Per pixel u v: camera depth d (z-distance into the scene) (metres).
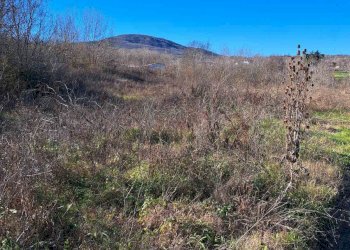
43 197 4.55
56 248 3.83
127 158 6.20
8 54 12.21
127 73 22.59
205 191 5.50
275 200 5.26
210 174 5.75
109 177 5.48
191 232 4.46
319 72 20.52
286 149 6.28
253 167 6.08
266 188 5.69
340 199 6.25
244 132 7.30
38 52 13.43
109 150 6.36
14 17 12.73
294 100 6.18
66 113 7.76
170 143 7.10
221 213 4.90
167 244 4.15
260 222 4.73
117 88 16.12
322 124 11.98
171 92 14.23
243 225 4.77
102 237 4.09
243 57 22.81
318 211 5.40
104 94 13.18
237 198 5.17
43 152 5.57
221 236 4.43
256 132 7.31
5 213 3.93
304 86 6.08
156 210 4.69
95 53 22.50
